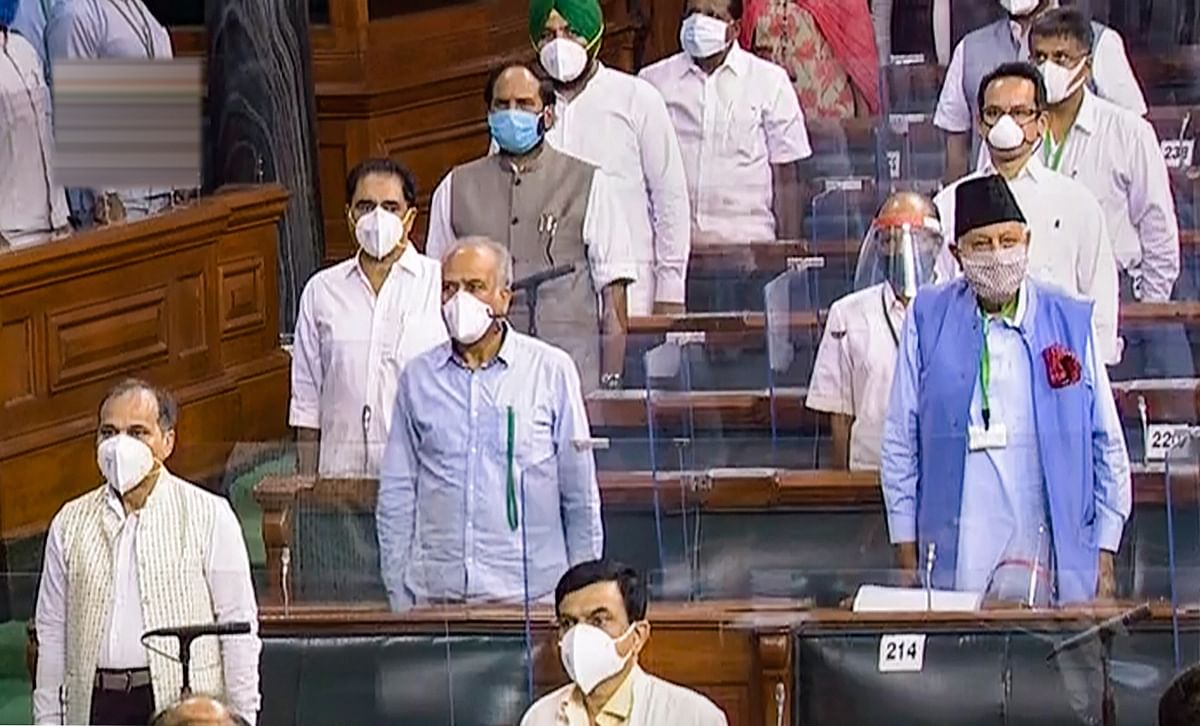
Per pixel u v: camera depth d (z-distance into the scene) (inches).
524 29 661.3
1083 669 330.3
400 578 352.8
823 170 505.0
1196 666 259.1
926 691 331.9
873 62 549.0
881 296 385.4
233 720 294.0
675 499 362.0
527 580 350.3
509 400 352.8
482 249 353.4
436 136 642.8
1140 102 514.3
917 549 343.6
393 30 635.5
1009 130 404.5
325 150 628.1
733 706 336.2
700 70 494.0
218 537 342.3
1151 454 366.9
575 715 319.6
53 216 515.5
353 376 398.6
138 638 340.2
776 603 342.6
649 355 410.0
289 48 560.1
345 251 621.3
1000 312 339.9
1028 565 339.0
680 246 453.4
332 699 342.3
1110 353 409.1
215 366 509.7
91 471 473.7
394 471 355.6
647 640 326.6
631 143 453.1
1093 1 588.4
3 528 453.4
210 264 508.7
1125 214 458.3
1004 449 338.3
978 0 590.2
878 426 381.1
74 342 474.0
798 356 413.7
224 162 549.3
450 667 340.2
